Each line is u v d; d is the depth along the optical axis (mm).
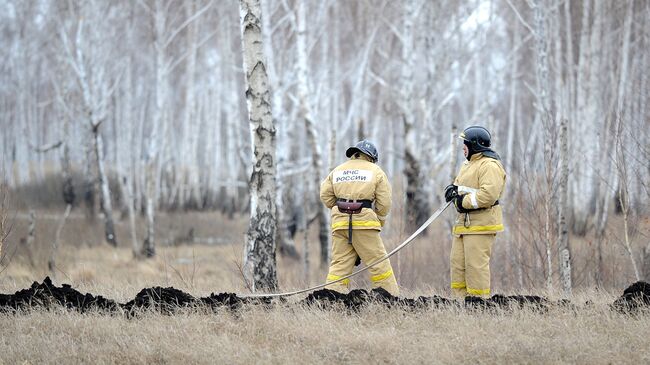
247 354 20297
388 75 101875
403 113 80750
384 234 56344
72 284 35062
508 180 45469
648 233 40562
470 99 123312
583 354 19922
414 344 20859
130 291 30391
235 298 25438
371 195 27500
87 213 95875
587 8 78062
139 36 120250
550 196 34344
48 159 164250
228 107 118188
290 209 85625
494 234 27062
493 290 34750
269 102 32719
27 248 54656
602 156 68812
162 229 91500
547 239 33719
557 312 23906
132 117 135375
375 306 24094
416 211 78312
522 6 92625
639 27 82312
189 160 138875
